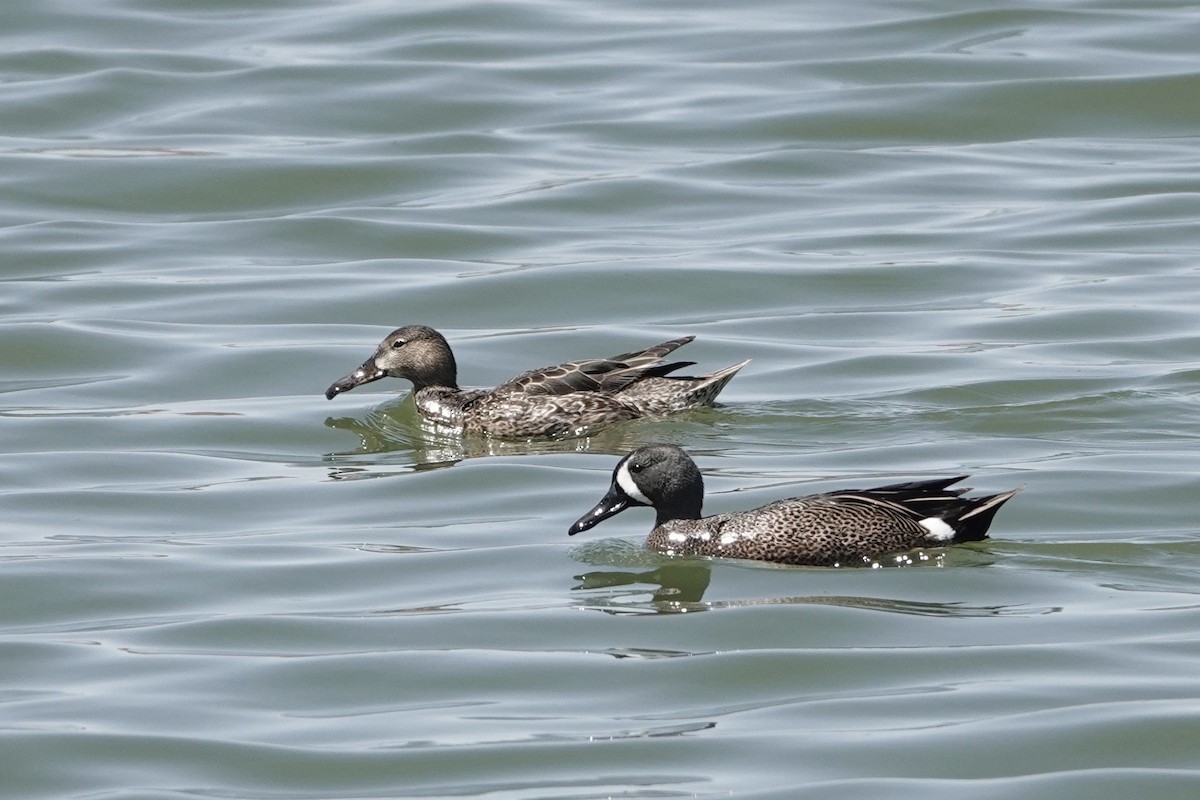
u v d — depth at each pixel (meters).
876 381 20.02
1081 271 23.75
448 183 27.58
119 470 17.86
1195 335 21.08
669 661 12.92
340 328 22.48
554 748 11.61
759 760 11.38
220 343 21.91
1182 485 16.28
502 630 13.55
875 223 25.84
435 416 19.73
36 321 22.38
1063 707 11.96
